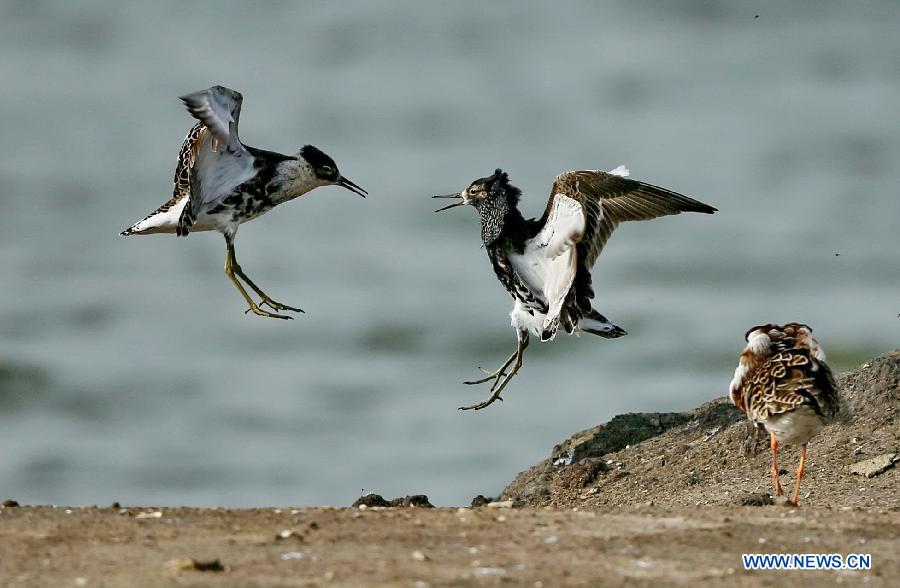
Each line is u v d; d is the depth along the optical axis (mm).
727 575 7055
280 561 7160
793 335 9500
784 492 10352
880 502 9805
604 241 10266
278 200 12656
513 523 8273
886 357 12117
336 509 8836
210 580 6703
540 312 11219
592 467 11719
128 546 7492
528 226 11141
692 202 9930
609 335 11117
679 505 10156
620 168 10328
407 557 7297
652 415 12797
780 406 8977
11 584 6645
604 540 7793
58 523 8117
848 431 11336
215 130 11469
